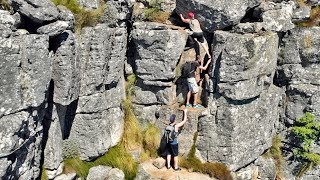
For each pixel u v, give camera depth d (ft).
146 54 46.93
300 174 53.47
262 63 46.85
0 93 33.55
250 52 45.06
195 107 48.73
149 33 45.80
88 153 45.11
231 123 47.55
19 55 34.42
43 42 35.86
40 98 36.70
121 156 47.26
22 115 35.40
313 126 51.57
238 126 48.06
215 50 46.78
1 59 33.01
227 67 45.78
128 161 47.16
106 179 45.27
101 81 43.57
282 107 53.57
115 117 47.29
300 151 52.70
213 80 47.55
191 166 48.62
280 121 53.98
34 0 35.17
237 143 48.65
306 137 51.85
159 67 46.96
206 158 49.32
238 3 46.34
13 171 36.47
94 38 41.70
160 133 49.32
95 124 44.62
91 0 42.22
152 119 49.42
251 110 48.78
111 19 43.88
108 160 46.62
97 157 46.29
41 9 35.60
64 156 43.73
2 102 33.81
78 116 43.88
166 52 46.19
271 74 49.44
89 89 43.14
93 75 42.73
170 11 49.75
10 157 35.76
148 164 48.32
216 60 46.83
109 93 45.96
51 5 36.55
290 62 51.85
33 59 35.42
